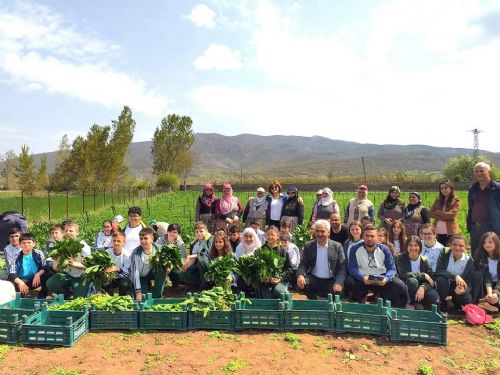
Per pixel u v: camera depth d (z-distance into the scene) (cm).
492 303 783
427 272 828
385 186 5534
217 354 581
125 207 3459
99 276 806
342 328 663
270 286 838
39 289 962
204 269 891
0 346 605
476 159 6450
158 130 7769
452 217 1021
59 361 558
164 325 669
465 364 575
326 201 1177
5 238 1100
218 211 1255
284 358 573
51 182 6725
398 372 545
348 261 844
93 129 6100
